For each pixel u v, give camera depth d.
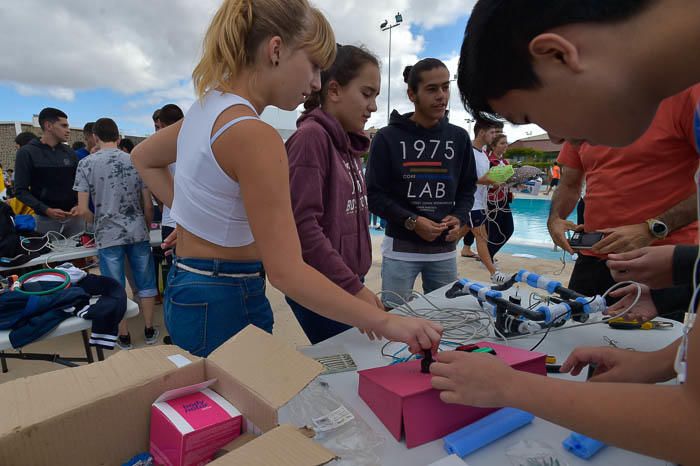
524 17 0.40
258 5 0.73
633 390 0.41
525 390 0.48
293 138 1.17
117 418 0.53
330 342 0.98
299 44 0.77
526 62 0.42
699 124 0.50
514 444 0.63
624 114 0.41
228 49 0.75
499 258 4.59
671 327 1.07
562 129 0.46
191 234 0.87
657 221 1.18
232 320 0.89
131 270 2.87
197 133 0.77
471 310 1.15
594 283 1.45
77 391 0.51
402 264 1.88
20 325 1.52
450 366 0.55
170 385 0.58
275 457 0.43
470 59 0.47
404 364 0.77
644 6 0.36
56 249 2.63
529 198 11.84
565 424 0.44
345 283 1.04
